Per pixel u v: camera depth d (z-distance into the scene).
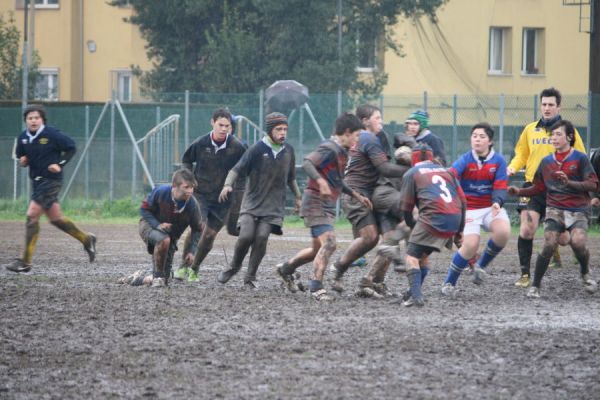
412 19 95.50
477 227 26.22
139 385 15.91
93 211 60.91
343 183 24.80
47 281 28.59
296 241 43.91
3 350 18.50
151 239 26.72
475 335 20.14
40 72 93.62
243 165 26.45
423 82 97.06
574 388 15.97
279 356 18.00
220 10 88.19
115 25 102.19
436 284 28.75
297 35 83.19
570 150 26.20
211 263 34.38
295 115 58.62
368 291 25.44
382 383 16.08
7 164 65.44
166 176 60.75
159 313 22.58
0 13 99.44
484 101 58.41
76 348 18.69
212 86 84.88
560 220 26.19
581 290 27.77
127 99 102.31
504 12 100.62
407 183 23.88
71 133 64.88
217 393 15.38
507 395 15.47
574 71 104.12
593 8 62.34
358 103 59.31
